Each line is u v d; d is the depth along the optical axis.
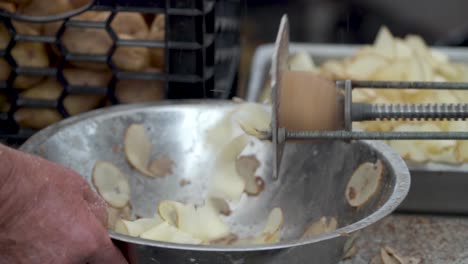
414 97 1.12
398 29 2.14
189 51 1.02
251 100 1.22
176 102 0.98
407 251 0.97
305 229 0.92
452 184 1.02
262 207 0.95
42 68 1.04
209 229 0.93
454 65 1.30
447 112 0.77
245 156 0.96
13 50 1.03
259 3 2.17
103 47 1.03
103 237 0.74
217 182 0.96
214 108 0.97
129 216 0.94
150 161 0.96
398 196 0.80
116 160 0.94
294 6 2.15
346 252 0.79
